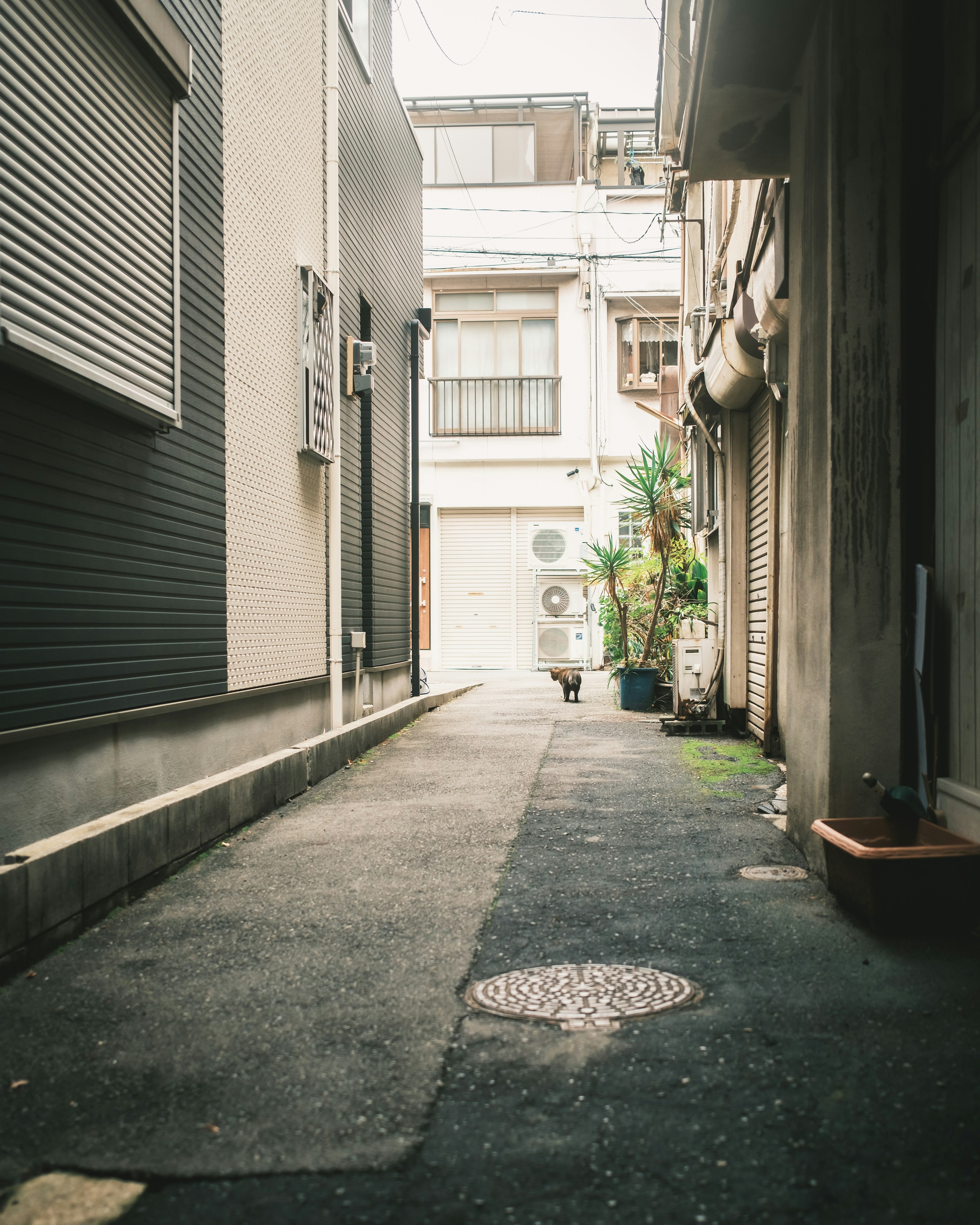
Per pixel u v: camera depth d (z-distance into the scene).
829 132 4.71
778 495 8.70
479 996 3.31
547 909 4.32
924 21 4.65
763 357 8.03
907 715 4.59
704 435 11.09
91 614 4.91
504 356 21.44
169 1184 2.22
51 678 4.52
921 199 4.66
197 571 6.37
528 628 21.69
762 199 6.75
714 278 10.06
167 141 5.61
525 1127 2.43
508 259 21.11
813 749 4.91
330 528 9.53
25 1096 2.66
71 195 4.48
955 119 4.25
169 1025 3.13
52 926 3.88
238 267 7.23
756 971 3.47
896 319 4.64
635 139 21.48
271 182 8.01
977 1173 2.19
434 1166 2.27
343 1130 2.44
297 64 8.77
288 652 8.37
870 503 4.62
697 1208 2.08
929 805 4.42
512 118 21.36
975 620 4.07
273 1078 2.74
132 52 5.16
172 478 5.97
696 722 10.62
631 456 20.73
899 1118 2.43
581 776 7.94
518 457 21.33
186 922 4.25
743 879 4.73
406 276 13.91
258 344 7.66
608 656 21.23
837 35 4.67
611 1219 2.05
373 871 5.07
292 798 7.20
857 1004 3.15
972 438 4.11
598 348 21.05
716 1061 2.77
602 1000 3.23
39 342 4.08
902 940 3.78
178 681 6.04
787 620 5.61
